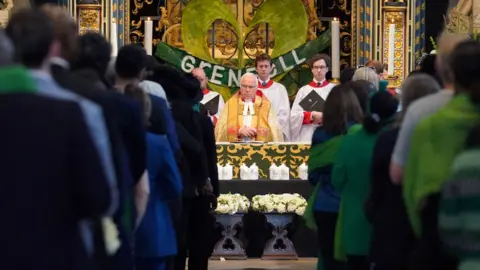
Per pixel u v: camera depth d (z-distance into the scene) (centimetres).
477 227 537
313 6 1750
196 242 1102
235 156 1421
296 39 1744
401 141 706
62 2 1638
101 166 524
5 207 511
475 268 538
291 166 1427
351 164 848
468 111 643
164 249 844
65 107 521
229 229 1398
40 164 513
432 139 649
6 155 514
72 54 697
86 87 689
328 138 941
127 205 745
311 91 1567
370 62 1361
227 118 1509
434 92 769
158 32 1773
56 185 514
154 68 1013
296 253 1410
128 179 695
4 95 521
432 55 904
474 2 1464
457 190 544
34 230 510
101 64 750
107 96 709
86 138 521
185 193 1011
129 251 736
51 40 549
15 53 547
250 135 1474
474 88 632
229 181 1395
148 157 829
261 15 1747
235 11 1753
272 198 1359
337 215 934
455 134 643
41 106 518
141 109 771
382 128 840
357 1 1712
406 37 1683
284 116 1578
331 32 1666
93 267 556
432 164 646
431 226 661
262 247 1418
